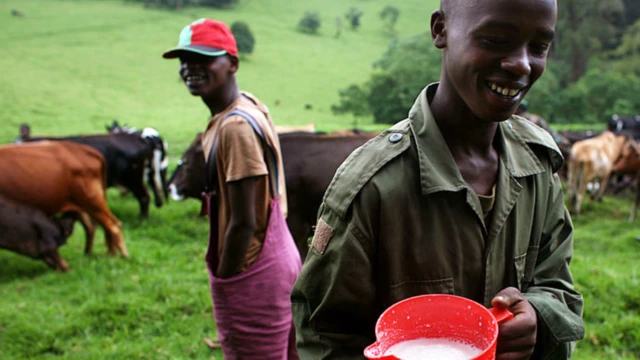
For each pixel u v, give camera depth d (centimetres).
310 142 533
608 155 1075
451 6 121
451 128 130
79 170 666
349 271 123
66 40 5519
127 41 5725
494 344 100
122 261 654
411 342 111
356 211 123
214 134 242
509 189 132
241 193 225
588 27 4500
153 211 973
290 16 7625
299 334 136
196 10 7294
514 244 133
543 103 4047
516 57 112
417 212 124
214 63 250
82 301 526
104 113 3541
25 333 448
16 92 3809
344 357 128
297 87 5016
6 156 638
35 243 630
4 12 6212
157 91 4381
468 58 115
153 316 479
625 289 515
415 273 125
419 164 124
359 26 7519
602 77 4291
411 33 7331
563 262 142
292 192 521
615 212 1050
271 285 238
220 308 240
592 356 404
